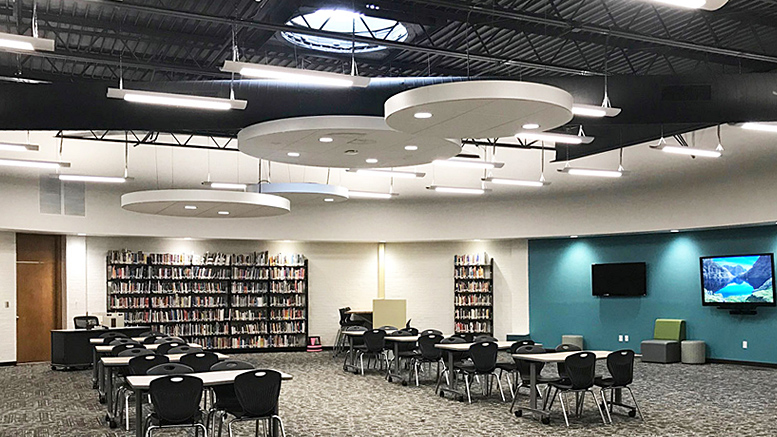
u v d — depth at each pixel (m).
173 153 17.02
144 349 9.45
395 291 20.00
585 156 16.03
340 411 9.78
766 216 13.93
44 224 15.52
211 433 8.27
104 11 11.17
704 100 10.02
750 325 15.16
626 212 16.58
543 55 13.11
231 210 12.82
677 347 15.91
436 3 9.50
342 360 16.45
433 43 12.57
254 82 10.01
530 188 18.11
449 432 8.38
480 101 6.58
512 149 17.86
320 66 13.91
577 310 18.27
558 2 10.58
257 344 18.59
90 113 9.89
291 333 18.89
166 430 8.52
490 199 18.58
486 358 10.29
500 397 10.86
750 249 15.19
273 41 12.54
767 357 14.83
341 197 15.14
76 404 10.46
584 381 8.73
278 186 14.30
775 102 9.85
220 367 7.74
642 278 17.03
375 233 19.02
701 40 12.28
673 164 15.44
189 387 6.62
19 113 9.84
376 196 16.03
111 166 16.42
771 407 9.92
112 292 17.08
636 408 9.62
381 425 8.82
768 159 13.77
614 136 14.68
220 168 17.38
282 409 9.97
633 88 10.18
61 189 15.84
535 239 19.12
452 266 19.91
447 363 12.08
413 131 7.82
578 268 18.33
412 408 9.97
